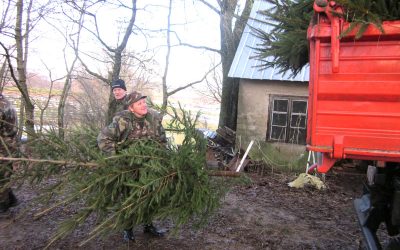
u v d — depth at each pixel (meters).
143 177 3.30
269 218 5.62
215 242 4.48
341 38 2.44
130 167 3.46
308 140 2.57
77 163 3.35
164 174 3.37
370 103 2.44
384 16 2.52
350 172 9.00
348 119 2.47
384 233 4.73
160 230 4.68
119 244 4.23
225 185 3.80
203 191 3.46
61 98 10.52
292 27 3.54
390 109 2.41
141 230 4.66
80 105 12.46
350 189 7.93
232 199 6.55
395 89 2.39
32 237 4.28
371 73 2.43
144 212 3.45
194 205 3.39
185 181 3.42
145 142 3.59
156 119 3.85
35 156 3.60
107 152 3.56
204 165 3.63
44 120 4.72
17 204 5.09
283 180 8.52
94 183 3.27
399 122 2.40
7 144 3.82
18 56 8.38
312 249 4.48
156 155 3.51
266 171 9.54
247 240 4.63
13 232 4.39
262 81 10.49
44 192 3.54
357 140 2.46
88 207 3.30
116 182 3.42
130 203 3.26
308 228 5.28
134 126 3.71
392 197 3.14
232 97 13.05
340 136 2.48
